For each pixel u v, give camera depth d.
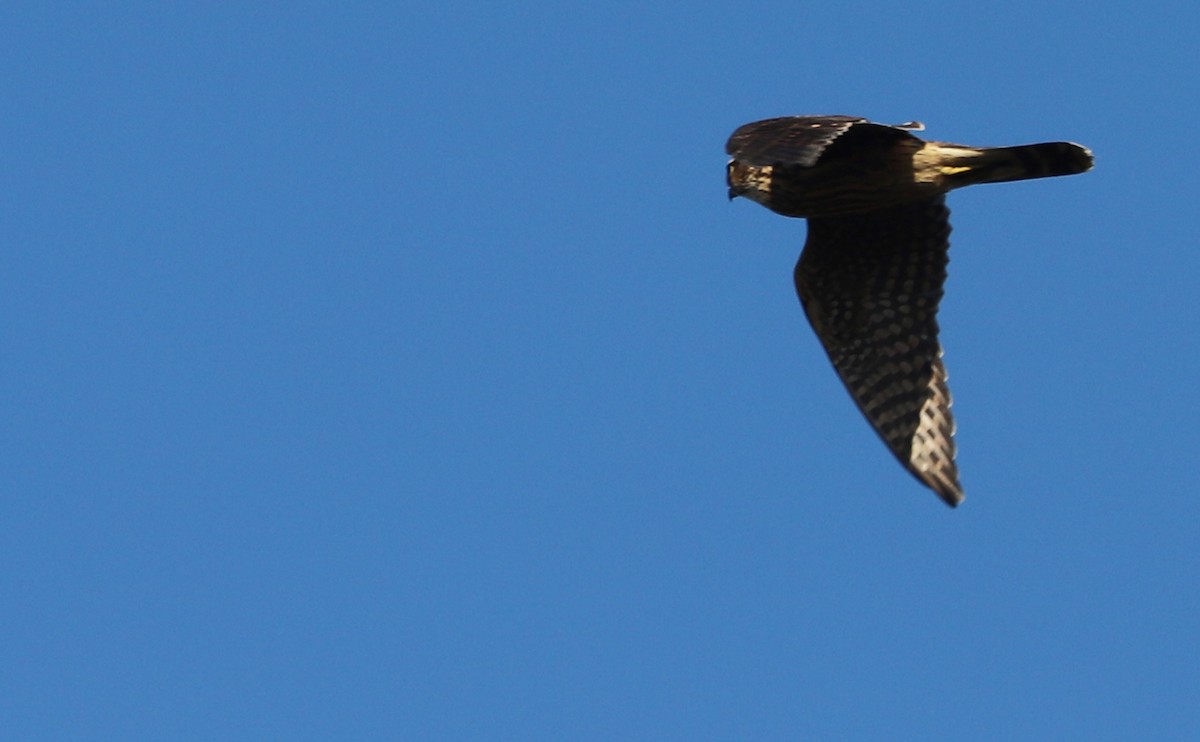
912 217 15.10
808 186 14.70
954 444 14.84
